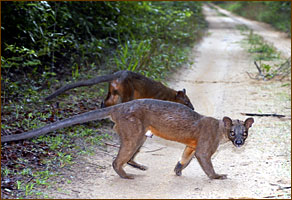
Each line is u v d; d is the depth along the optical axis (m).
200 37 25.84
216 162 7.44
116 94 8.76
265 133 8.91
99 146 7.88
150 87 9.13
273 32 31.73
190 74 15.76
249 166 7.18
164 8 23.56
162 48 16.83
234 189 6.16
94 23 15.01
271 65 17.34
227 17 45.38
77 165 6.87
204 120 6.54
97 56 14.15
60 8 12.75
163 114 6.49
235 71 16.34
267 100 11.78
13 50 9.79
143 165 7.06
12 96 9.72
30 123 8.34
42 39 11.13
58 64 13.18
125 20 16.73
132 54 14.11
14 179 6.04
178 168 6.76
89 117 6.41
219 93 12.71
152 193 5.95
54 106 9.59
